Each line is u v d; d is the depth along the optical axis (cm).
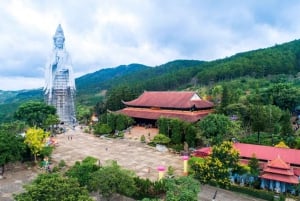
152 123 14800
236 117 12256
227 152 7238
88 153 10975
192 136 10794
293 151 7819
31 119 15738
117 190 6094
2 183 7906
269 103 14088
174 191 4959
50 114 16012
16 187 7625
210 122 9831
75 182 4728
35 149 9481
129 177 6100
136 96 19462
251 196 6950
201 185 7525
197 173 7494
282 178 6938
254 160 7344
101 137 13950
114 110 18875
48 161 9500
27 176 8481
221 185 7238
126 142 12644
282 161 7138
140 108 15525
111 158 10206
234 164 7256
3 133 8869
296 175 7194
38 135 9538
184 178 5194
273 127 11181
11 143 8606
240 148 8338
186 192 4759
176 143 11275
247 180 7456
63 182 4606
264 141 10088
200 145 10962
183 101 14012
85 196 4450
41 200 4331
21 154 9412
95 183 5888
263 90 15775
